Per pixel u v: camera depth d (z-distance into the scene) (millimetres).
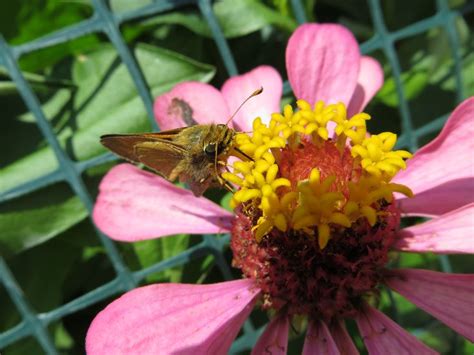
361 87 99
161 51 105
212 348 83
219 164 88
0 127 103
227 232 95
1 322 106
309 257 88
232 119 97
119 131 103
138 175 96
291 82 96
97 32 104
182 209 95
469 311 84
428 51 125
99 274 114
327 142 87
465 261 127
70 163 97
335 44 97
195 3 104
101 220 93
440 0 111
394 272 89
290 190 84
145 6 100
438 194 91
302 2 113
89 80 106
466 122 90
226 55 104
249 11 108
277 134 86
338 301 88
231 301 88
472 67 126
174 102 96
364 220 87
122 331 81
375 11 109
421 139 122
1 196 95
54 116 104
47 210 101
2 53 93
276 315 90
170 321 84
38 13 107
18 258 107
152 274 106
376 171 83
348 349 87
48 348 98
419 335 126
